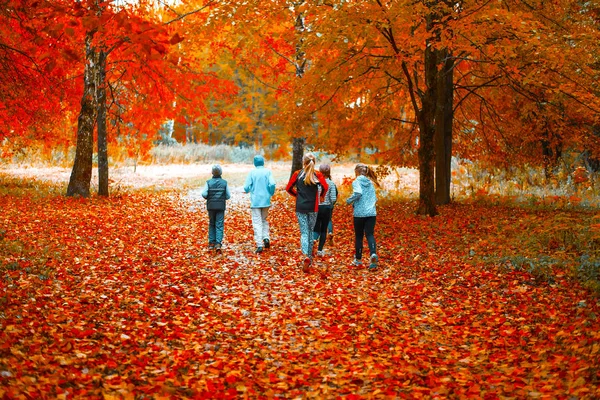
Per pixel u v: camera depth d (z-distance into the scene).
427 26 11.60
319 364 4.73
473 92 15.36
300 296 7.14
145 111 16.25
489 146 17.52
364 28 10.27
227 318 6.07
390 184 23.72
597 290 6.47
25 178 20.27
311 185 8.89
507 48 10.73
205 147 42.50
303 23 15.33
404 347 5.18
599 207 13.53
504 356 4.78
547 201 14.49
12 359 3.89
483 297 6.86
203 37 13.55
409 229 11.80
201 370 4.43
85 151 15.78
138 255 8.95
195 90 14.58
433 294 7.14
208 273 8.23
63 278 6.95
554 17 13.20
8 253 7.69
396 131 17.66
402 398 3.88
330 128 16.22
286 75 19.64
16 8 6.17
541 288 6.99
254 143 51.19
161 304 6.36
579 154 19.81
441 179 15.55
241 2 11.97
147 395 3.79
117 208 14.24
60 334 4.79
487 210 13.96
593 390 3.59
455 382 4.19
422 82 15.45
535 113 15.56
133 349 4.79
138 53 11.04
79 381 3.84
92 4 4.70
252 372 4.47
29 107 13.22
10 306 5.35
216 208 10.02
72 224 11.02
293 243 11.17
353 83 14.05
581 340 4.71
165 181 23.91
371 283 7.90
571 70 11.92
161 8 14.70
